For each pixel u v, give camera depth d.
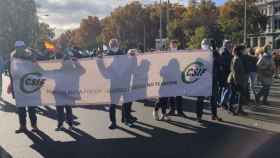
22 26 67.50
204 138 9.27
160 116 12.12
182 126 10.63
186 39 76.12
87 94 10.31
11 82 10.55
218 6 80.81
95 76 10.28
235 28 70.81
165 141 9.09
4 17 65.38
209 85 10.73
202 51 10.67
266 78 14.19
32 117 10.39
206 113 12.57
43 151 8.51
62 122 10.55
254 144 8.66
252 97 16.12
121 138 9.49
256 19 74.94
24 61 10.07
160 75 10.54
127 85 10.41
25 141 9.38
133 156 7.99
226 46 12.84
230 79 12.20
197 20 76.69
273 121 11.12
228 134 9.62
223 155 7.89
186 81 10.63
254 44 105.75
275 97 16.56
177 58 10.56
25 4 68.50
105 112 13.33
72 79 10.23
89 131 10.31
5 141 9.39
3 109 14.47
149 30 96.56
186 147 8.53
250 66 14.36
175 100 12.16
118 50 10.66
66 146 8.88
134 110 13.41
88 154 8.23
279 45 104.31
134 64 10.39
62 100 10.25
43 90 10.17
